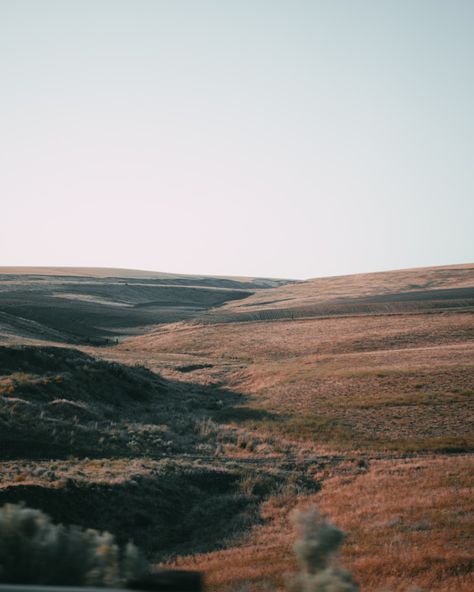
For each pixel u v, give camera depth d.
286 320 101.44
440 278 193.62
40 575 6.67
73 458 28.92
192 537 22.48
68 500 21.78
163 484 26.34
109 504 22.88
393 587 15.17
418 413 41.56
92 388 46.28
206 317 114.94
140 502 23.97
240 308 144.50
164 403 48.91
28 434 30.94
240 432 40.00
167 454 33.03
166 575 5.82
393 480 27.72
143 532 22.08
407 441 36.34
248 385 57.69
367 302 124.25
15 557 6.78
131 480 25.25
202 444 36.31
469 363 55.22
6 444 29.12
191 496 26.55
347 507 24.20
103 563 6.91
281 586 15.30
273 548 19.58
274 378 58.06
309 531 8.05
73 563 6.86
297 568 16.66
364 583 15.48
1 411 32.62
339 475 30.12
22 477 22.84
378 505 23.66
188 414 45.38
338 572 7.30
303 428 40.31
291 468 31.81
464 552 17.67
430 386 47.97
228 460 32.94
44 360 47.50
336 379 53.31
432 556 17.38
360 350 72.88
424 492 25.08
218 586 15.66
